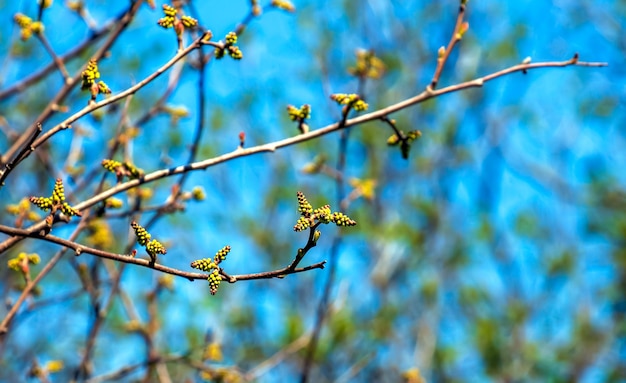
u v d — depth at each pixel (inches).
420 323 309.7
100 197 127.7
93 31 181.3
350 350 289.9
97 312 180.1
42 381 180.1
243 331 290.7
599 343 342.3
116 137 168.9
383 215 348.5
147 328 200.4
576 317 343.6
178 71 183.0
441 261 350.6
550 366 328.2
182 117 186.2
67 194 174.6
